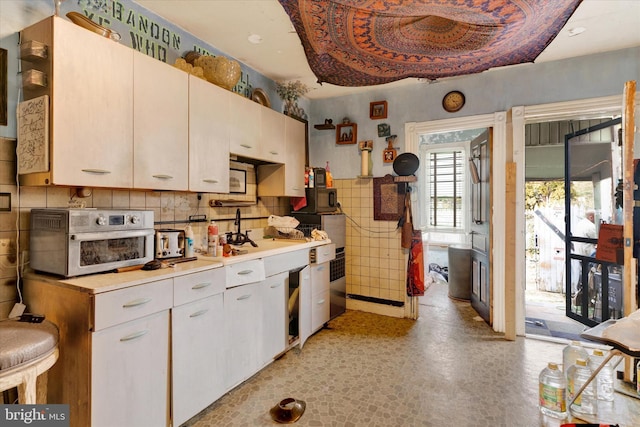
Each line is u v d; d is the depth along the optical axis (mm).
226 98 2451
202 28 2443
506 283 2975
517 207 3041
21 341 1242
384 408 1946
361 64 2391
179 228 2463
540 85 2973
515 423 1802
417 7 1625
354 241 3865
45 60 1509
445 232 5195
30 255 1673
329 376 2322
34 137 1523
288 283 2676
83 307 1386
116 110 1729
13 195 1646
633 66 2660
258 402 2016
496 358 2594
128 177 1791
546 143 4582
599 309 3225
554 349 2760
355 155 3838
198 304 1844
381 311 3705
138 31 2143
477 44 2074
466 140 4957
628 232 2098
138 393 1543
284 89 3393
